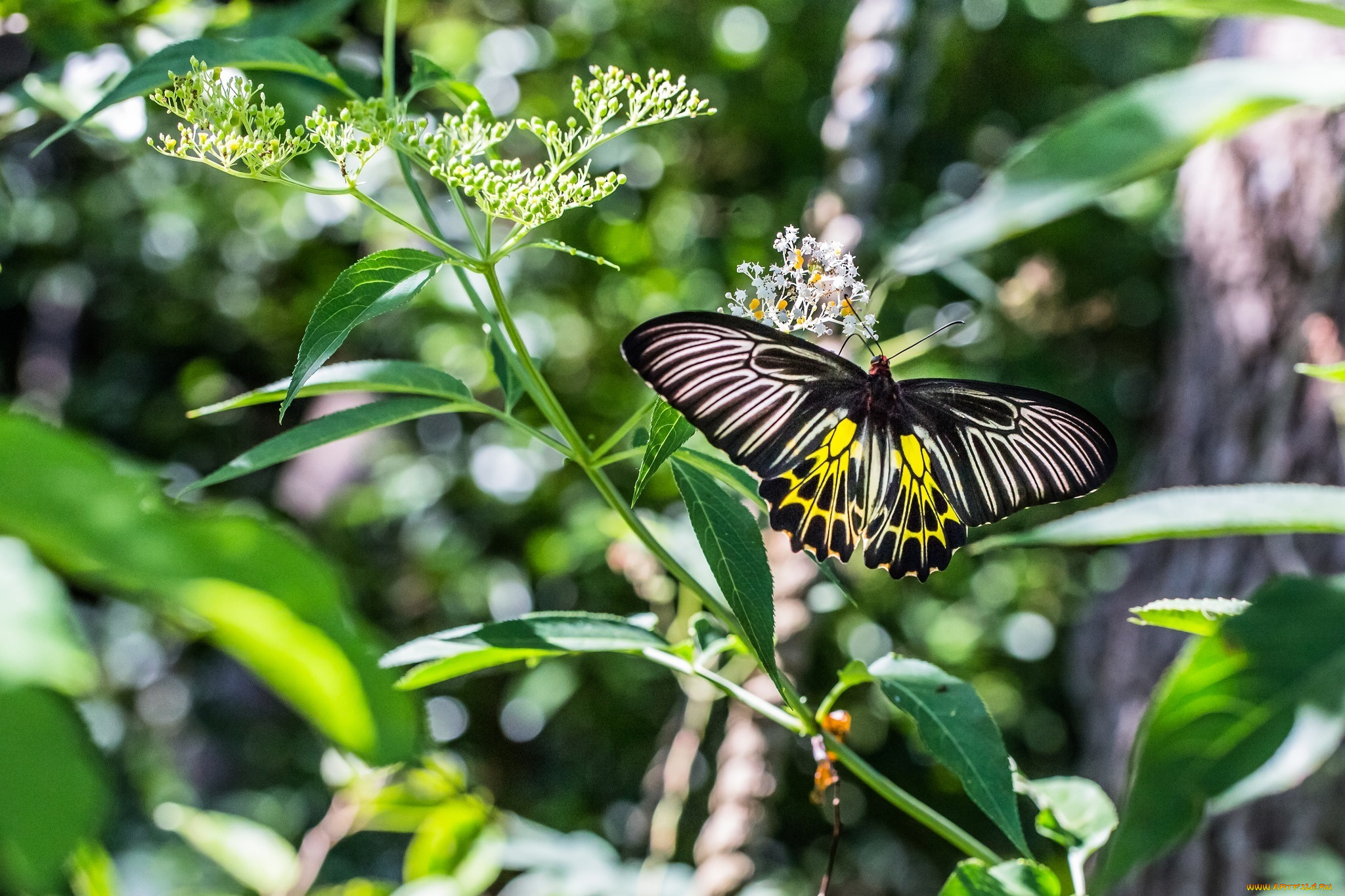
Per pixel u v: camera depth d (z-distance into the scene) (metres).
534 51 2.26
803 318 1.17
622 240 2.25
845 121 1.42
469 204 1.68
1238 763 0.64
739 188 2.35
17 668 0.39
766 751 1.37
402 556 2.34
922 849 2.32
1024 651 2.48
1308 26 1.61
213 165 1.14
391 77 1.19
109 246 2.77
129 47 1.33
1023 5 2.28
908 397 1.25
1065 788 1.19
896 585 2.16
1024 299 1.73
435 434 2.38
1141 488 1.96
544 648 1.16
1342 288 1.63
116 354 2.99
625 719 2.26
